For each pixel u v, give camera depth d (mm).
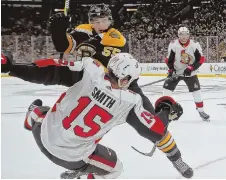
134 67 3664
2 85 18812
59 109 3744
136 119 3750
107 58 5168
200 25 29969
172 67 9836
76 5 32969
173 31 30781
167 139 4121
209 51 24391
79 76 3623
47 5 33125
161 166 5754
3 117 10086
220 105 12008
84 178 4973
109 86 3637
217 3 30172
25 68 3521
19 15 33188
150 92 15711
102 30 5199
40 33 32938
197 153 6453
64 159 3793
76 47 5219
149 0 32188
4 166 5730
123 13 32781
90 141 3793
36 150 6645
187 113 10688
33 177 5273
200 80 20422
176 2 31500
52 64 3576
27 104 12508
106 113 3658
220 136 7742
